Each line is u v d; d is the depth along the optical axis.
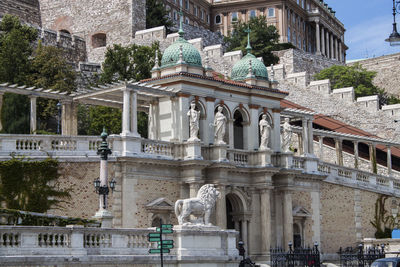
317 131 68.75
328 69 116.44
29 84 70.62
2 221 35.97
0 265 29.33
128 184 47.25
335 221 62.03
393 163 83.62
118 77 75.75
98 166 46.47
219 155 51.59
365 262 49.34
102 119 69.19
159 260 35.88
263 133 55.06
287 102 86.38
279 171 55.72
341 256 50.75
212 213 51.25
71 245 32.50
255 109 55.97
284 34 144.12
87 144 46.53
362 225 64.56
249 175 54.84
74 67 88.81
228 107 54.62
